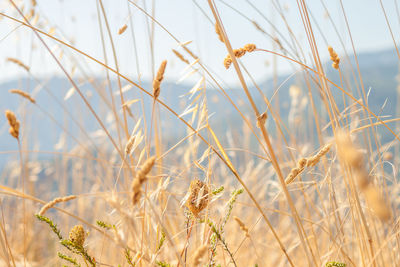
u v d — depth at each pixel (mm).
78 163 2828
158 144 1716
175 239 1401
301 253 1764
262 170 2383
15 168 2900
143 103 1404
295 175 1137
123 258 1256
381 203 314
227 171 2131
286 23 1579
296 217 1055
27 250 2246
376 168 1397
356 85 1509
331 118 1222
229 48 1001
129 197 1082
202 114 1182
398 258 1280
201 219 1176
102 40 1716
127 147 1080
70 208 2574
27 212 2424
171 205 1479
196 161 1202
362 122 1483
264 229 2045
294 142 1907
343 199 1562
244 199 2176
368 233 1132
